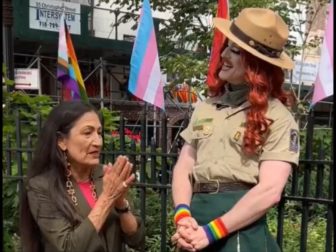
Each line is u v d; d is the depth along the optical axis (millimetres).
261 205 2146
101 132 2436
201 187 2336
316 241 3998
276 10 7266
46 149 2307
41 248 2322
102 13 13352
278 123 2242
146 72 3693
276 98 2342
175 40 8500
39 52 11867
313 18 8094
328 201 2609
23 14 11273
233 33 2361
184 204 2344
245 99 2371
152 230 3980
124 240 2469
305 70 10156
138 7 9102
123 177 2248
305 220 2717
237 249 2172
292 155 2229
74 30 12109
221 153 2301
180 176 2447
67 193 2281
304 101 7125
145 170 3209
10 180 3912
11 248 3447
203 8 7965
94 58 13562
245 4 6945
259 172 2244
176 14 8219
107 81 13648
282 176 2193
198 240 2176
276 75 2324
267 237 2270
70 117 2297
